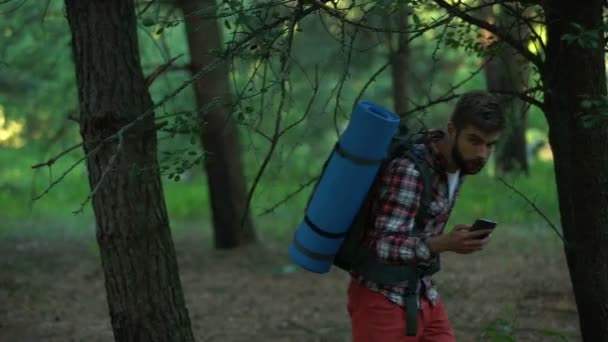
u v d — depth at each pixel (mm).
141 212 4652
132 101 4617
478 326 7125
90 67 4570
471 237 3385
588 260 4414
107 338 7176
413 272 3607
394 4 4062
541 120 19234
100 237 4711
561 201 4531
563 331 6820
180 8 9484
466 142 3469
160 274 4723
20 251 12383
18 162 23156
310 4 3869
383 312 3613
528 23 4422
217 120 11461
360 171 3461
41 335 7301
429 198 3514
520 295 8359
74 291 9359
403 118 4816
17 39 10195
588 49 4250
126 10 4625
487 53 4941
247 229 12227
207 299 9039
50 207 18312
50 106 14008
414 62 15578
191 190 19453
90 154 3994
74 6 4574
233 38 3826
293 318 7973
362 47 11719
